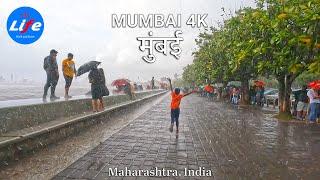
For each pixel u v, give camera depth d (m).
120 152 9.32
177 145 10.62
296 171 7.86
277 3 16.30
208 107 29.38
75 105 14.46
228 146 10.72
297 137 12.95
